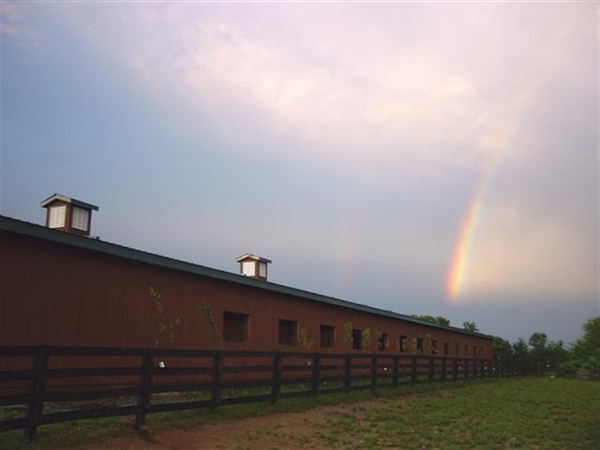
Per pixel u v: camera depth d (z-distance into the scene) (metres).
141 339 15.29
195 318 17.38
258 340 20.30
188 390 11.45
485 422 14.23
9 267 11.94
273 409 13.52
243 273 24.02
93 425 9.86
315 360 16.08
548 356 61.62
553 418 15.84
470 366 31.58
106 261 14.40
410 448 10.57
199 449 9.31
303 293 22.84
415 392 20.83
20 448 8.00
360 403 16.25
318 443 10.52
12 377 8.11
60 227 15.97
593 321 64.25
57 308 12.95
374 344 28.73
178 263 16.58
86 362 13.67
